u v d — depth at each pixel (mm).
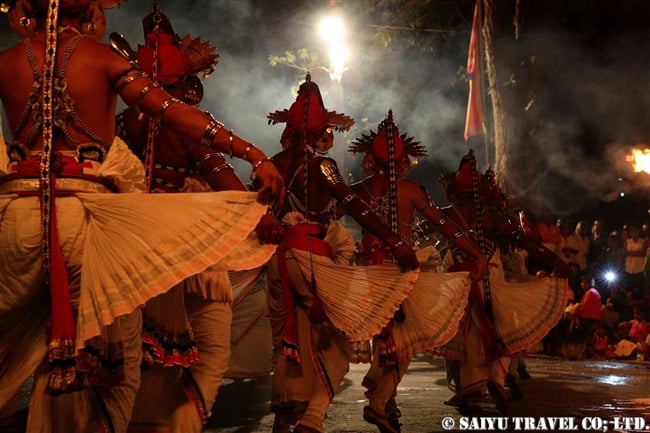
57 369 2920
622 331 13375
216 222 3078
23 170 3059
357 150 6008
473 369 6770
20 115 3145
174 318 3889
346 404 7094
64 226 3012
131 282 2971
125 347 3299
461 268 6770
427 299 5586
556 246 14508
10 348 3182
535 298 6766
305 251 4707
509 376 7492
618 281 14703
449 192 7133
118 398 3305
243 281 5367
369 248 5883
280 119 5160
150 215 3025
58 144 3129
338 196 4762
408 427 6176
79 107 3137
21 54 3172
